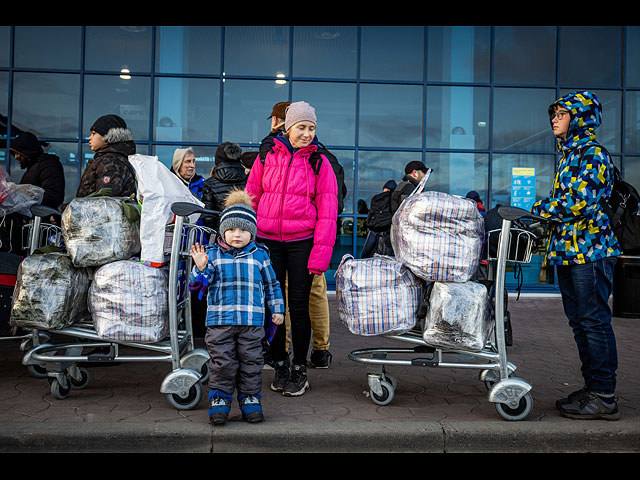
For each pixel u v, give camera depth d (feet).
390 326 12.91
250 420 11.92
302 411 12.90
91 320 14.28
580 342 13.03
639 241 26.63
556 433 11.67
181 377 12.64
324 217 14.28
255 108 36.73
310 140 14.39
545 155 37.78
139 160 13.01
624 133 37.86
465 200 12.85
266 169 14.76
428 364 13.03
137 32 36.01
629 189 12.61
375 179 37.24
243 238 12.31
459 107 37.52
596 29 37.63
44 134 35.53
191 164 19.95
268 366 16.99
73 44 35.63
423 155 37.37
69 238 12.82
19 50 35.35
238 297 12.05
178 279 13.62
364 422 11.96
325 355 17.15
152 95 36.09
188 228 14.19
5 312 14.32
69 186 35.60
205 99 36.50
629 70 37.88
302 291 14.40
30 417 12.10
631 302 27.66
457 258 12.58
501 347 12.45
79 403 13.16
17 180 35.40
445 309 12.33
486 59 37.52
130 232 13.15
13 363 16.96
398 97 37.32
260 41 36.70
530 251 15.06
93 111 35.78
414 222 12.73
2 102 35.27
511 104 37.70
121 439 11.26
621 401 13.89
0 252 14.88
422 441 11.53
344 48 37.09
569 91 37.78
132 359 12.94
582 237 12.55
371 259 13.47
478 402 13.80
